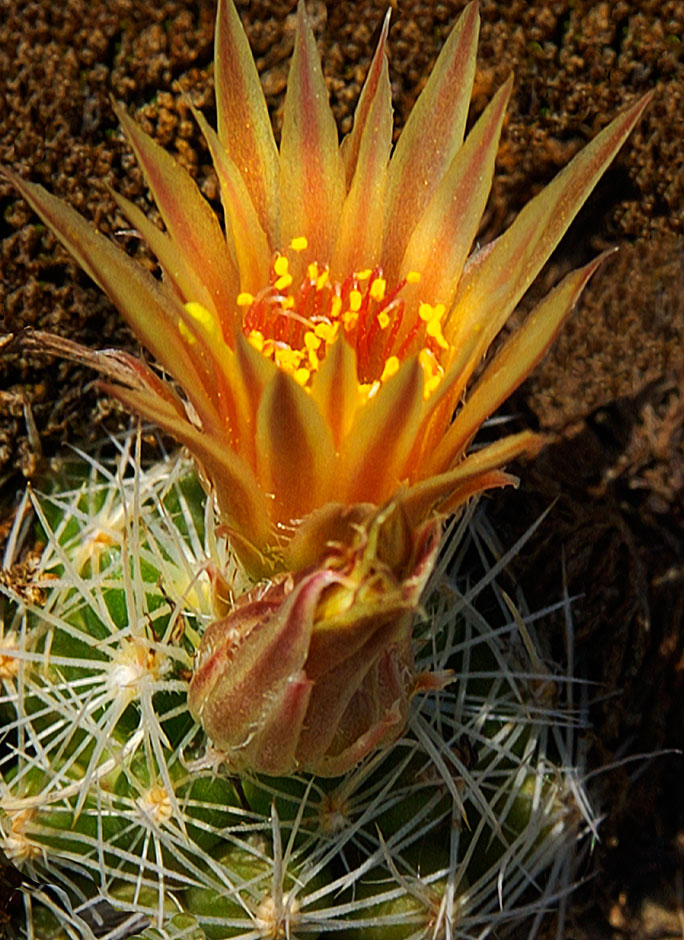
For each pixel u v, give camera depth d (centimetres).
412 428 10
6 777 12
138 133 10
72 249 10
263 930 12
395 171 11
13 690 12
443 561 12
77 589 12
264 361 10
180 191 11
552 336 10
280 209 11
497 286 11
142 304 10
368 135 11
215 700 11
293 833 12
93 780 12
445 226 11
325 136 11
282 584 10
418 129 11
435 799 12
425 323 11
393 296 11
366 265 11
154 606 12
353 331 11
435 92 11
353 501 10
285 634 10
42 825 12
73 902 12
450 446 10
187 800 12
